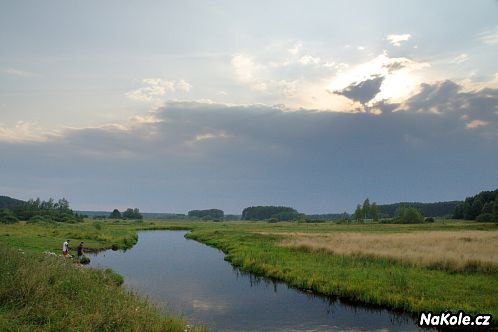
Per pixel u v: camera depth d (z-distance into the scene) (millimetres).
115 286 20875
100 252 46156
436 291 21016
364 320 18734
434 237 48312
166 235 87562
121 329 12609
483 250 32719
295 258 35219
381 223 135000
